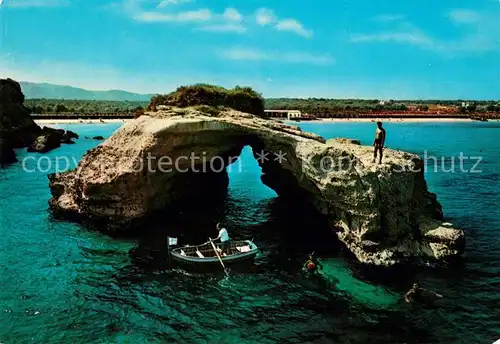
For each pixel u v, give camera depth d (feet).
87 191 87.81
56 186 103.65
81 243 84.33
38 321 57.16
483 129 404.77
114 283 68.28
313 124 440.86
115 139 93.50
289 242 87.61
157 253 80.12
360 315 59.77
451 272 72.28
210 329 56.54
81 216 94.27
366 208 76.54
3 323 56.34
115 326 56.65
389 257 75.15
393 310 60.95
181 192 109.50
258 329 56.70
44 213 103.91
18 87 244.63
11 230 91.09
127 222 88.07
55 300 62.64
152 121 93.25
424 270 73.00
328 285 68.44
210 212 109.29
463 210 108.99
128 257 78.13
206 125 91.15
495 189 133.80
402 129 395.75
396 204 79.15
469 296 64.69
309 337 54.90
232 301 63.67
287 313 60.44
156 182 92.58
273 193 134.41
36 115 363.15
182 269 73.61
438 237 77.66
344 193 79.20
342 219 83.56
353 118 497.46
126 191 86.28
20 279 68.74
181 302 63.10
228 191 136.87
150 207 92.68
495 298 64.13
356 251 78.79
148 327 56.65
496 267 74.28
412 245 78.02
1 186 134.51
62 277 69.87
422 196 88.94
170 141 88.48
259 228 96.73
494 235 90.02
